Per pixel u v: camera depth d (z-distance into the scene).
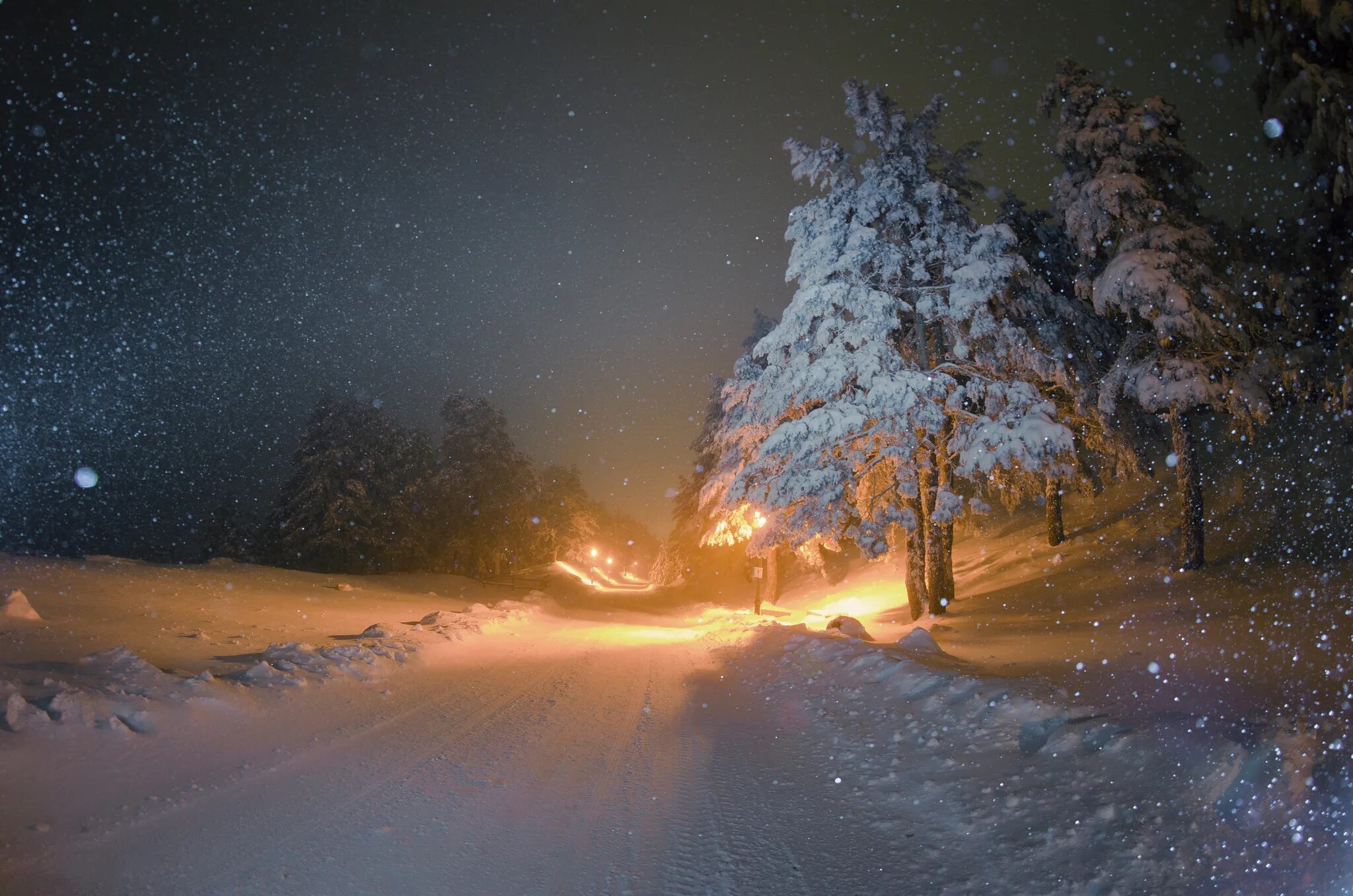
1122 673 9.91
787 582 44.97
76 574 19.81
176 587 20.84
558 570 89.62
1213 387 19.08
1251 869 4.11
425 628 16.80
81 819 5.05
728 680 12.78
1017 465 20.62
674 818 5.77
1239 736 5.52
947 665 10.56
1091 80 20.84
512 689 11.22
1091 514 29.27
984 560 29.45
